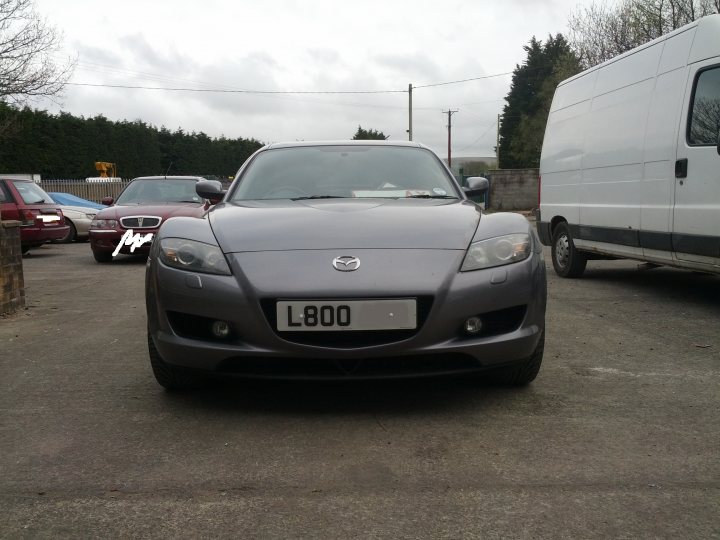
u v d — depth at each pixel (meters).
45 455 2.82
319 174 4.52
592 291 7.33
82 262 11.83
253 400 3.52
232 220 3.59
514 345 3.24
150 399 3.57
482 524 2.22
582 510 2.30
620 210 6.97
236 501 2.39
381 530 2.18
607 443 2.91
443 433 3.04
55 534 2.17
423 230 3.41
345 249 3.24
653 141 6.32
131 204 11.98
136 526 2.22
